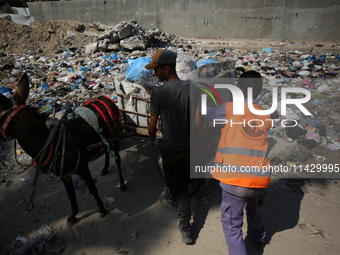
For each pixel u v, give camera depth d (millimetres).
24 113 2297
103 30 14344
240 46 13453
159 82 3047
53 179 3740
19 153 4379
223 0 16109
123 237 2805
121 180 3432
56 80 8062
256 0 15508
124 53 11891
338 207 3109
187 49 13258
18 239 2773
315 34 15289
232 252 2244
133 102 3275
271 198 3283
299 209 3096
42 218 3070
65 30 14766
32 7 21891
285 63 9953
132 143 4645
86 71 9250
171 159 2648
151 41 13555
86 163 2777
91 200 3342
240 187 2057
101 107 3109
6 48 13758
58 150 2463
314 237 2721
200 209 3162
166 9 17578
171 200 3229
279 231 2807
